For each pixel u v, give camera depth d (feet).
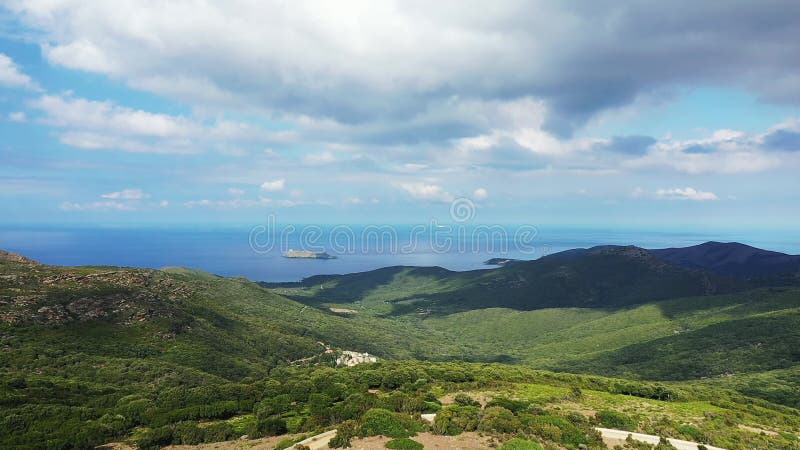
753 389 387.34
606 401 211.00
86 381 274.16
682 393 261.03
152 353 351.87
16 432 163.02
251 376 348.79
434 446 114.01
